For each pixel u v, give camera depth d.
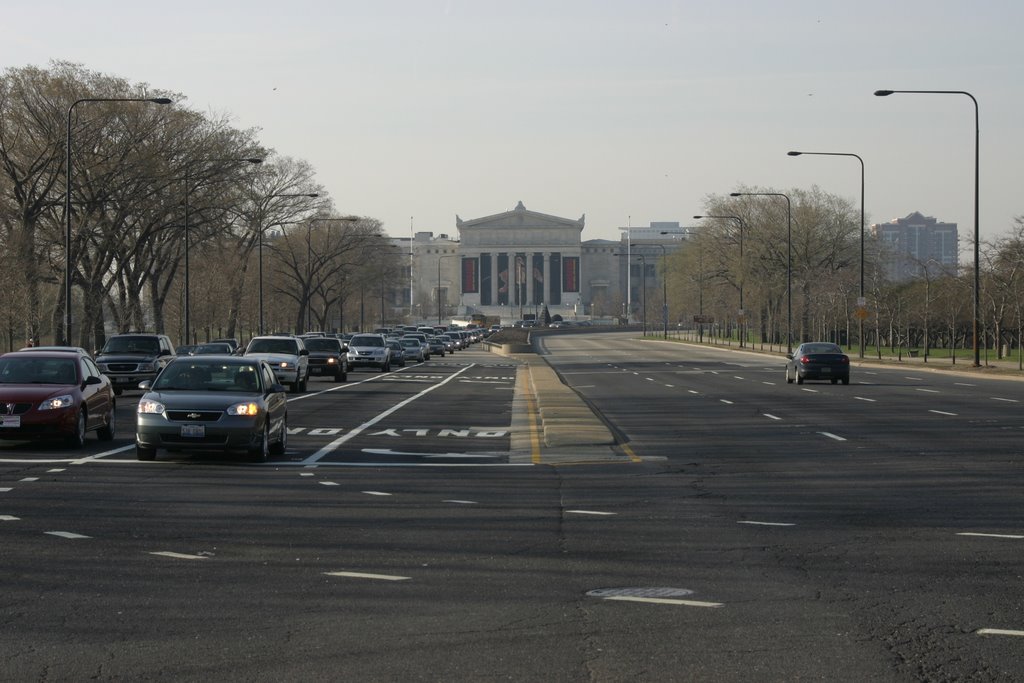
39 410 22.94
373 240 133.88
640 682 7.93
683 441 26.52
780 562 12.10
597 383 56.91
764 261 113.00
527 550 12.75
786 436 27.52
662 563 12.04
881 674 8.11
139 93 74.56
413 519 14.95
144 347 45.38
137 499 16.61
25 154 67.75
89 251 82.75
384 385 54.97
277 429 23.05
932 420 31.84
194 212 78.75
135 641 8.94
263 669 8.22
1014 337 94.56
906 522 14.75
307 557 12.31
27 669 8.21
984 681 7.96
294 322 142.50
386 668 8.25
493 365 86.94
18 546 12.87
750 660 8.45
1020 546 13.06
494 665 8.32
